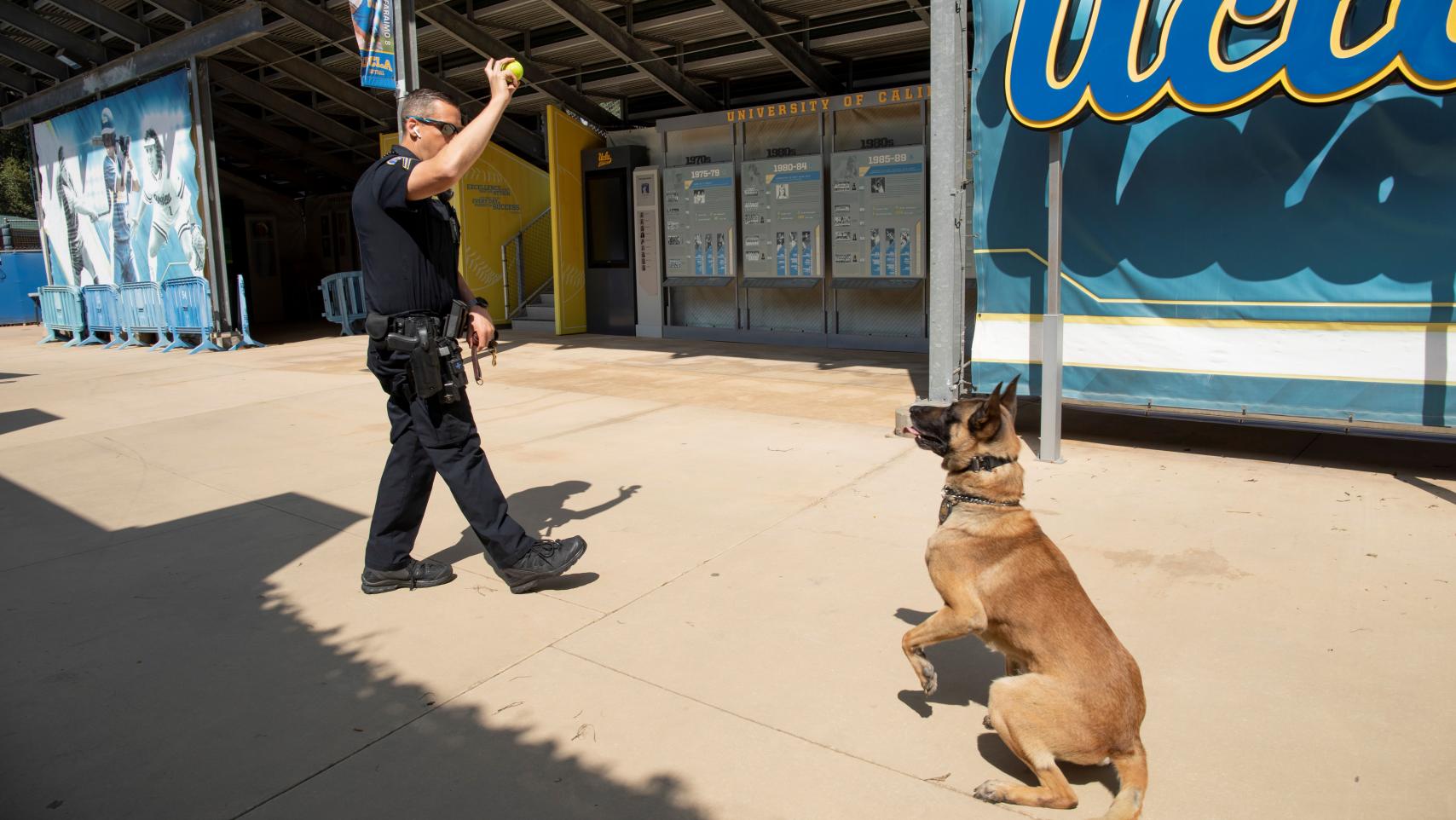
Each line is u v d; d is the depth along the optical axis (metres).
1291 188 5.59
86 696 3.21
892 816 2.47
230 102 18.09
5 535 5.05
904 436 6.79
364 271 3.83
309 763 2.77
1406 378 5.38
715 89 14.98
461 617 3.82
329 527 5.08
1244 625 3.54
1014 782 2.60
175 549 4.77
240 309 14.27
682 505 5.26
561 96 14.47
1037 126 5.70
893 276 11.84
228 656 3.50
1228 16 5.05
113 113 15.12
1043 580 2.55
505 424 7.66
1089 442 6.62
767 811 2.50
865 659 3.36
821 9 11.43
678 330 13.99
